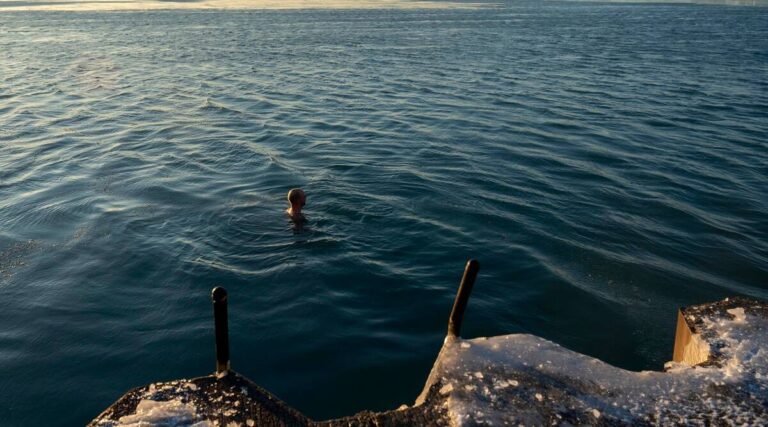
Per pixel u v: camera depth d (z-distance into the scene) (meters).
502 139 14.39
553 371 3.92
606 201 10.17
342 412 5.01
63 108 18.05
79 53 31.67
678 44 38.12
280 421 3.48
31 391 5.29
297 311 6.55
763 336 4.21
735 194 10.67
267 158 12.59
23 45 35.19
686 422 3.52
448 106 18.47
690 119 16.95
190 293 6.98
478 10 77.00
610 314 6.64
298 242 8.33
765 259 8.11
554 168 12.03
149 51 32.62
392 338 6.07
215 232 8.70
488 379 3.82
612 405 3.64
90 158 12.63
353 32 43.97
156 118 16.67
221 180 11.13
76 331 6.23
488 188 10.71
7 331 6.23
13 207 9.75
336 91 21.09
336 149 13.40
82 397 5.21
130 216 9.34
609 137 14.72
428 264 7.73
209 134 14.79
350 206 9.72
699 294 7.14
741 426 3.48
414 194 10.34
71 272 7.53
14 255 8.01
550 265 7.72
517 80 23.78
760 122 16.66
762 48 35.81
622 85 22.78
